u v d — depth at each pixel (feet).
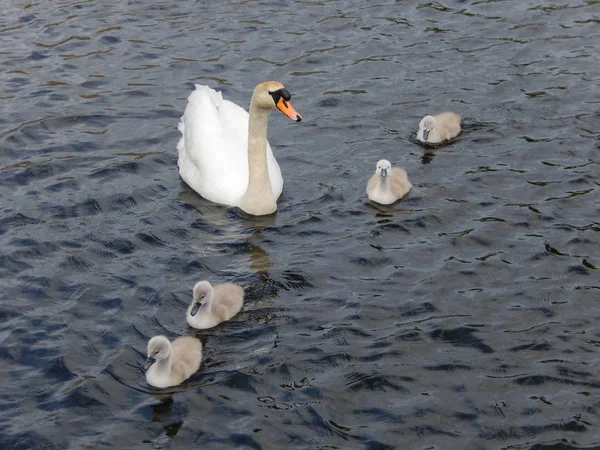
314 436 39.78
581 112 67.82
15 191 59.26
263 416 40.88
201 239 54.70
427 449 38.96
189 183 60.49
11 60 77.36
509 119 67.51
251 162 56.65
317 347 45.06
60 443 39.50
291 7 86.53
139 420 40.78
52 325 46.68
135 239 54.39
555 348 44.65
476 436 39.65
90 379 43.09
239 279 50.65
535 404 41.27
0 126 67.41
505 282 49.78
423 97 71.10
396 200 58.23
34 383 42.91
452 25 82.28
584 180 59.36
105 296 49.03
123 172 61.93
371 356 44.37
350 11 85.51
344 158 63.82
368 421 40.57
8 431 40.11
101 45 79.87
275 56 78.02
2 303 48.26
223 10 86.02
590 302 47.96
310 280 50.39
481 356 44.27
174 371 42.83
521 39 79.41
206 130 60.54
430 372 43.32
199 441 39.60
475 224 55.31
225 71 75.92
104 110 70.13
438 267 51.24
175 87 73.72
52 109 70.03
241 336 46.14
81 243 53.78
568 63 75.20
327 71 75.41
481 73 74.18
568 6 85.40
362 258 52.34
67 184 60.13
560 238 53.52
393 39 80.07
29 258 52.24
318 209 57.88
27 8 86.74
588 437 39.45
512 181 59.77
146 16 84.99
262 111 55.57
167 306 48.39
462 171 61.36
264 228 55.88
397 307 47.93
